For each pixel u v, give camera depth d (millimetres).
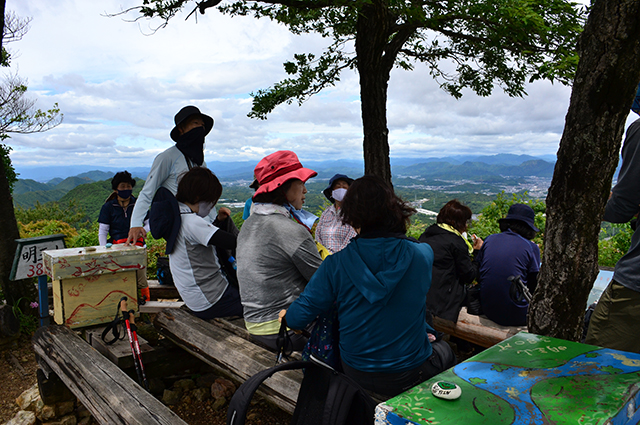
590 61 1783
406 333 1769
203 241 2879
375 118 5594
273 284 2443
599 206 1894
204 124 3566
